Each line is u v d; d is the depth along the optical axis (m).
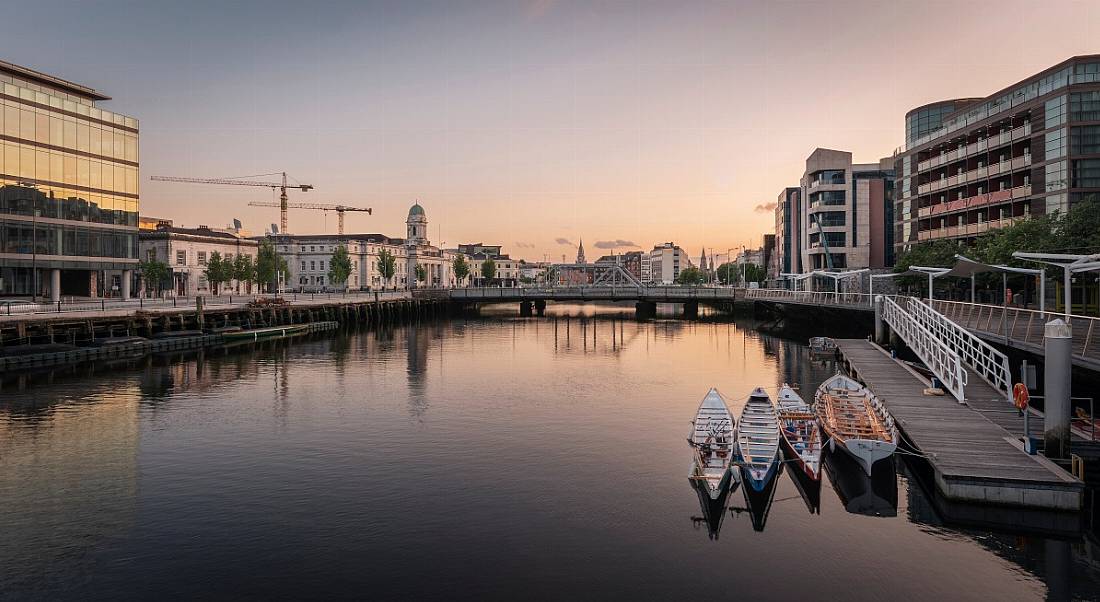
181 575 14.98
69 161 69.81
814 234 111.31
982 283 52.00
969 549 16.03
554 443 25.94
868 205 107.50
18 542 16.70
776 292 93.88
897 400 26.84
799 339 68.44
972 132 74.62
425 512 18.66
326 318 82.94
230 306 69.88
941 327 34.84
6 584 14.55
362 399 35.09
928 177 85.31
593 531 17.34
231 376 42.31
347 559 15.77
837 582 14.64
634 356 54.66
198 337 58.38
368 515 18.45
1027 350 27.03
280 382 40.31
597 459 23.72
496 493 20.19
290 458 23.91
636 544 16.55
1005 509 17.20
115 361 47.56
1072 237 42.47
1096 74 58.66
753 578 14.84
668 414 31.38
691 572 15.11
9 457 23.98
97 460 23.62
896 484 20.36
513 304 160.25
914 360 44.00
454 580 14.76
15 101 63.88
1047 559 15.49
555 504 19.25
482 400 34.94
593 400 35.00
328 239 170.25
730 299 105.94
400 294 116.75
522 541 16.75
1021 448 19.94
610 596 14.09
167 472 22.30
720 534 17.08
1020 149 67.75
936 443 20.48
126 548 16.36
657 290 109.75
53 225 68.00
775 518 18.00
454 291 116.44
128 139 77.81
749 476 19.45
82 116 71.38
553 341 67.12
